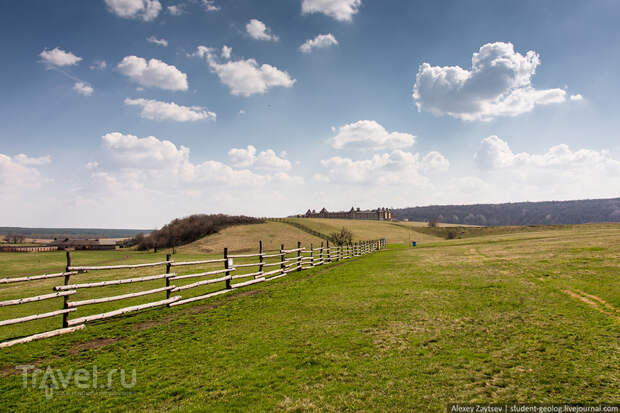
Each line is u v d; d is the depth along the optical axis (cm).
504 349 568
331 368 525
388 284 1251
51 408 438
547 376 466
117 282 884
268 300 1079
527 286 1066
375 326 731
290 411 409
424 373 492
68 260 798
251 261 3522
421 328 701
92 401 453
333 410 405
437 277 1351
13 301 668
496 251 2420
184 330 771
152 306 984
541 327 669
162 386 491
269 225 9175
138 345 675
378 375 493
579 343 576
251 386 479
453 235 10638
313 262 2217
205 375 522
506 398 414
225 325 800
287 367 538
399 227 12056
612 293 896
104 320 873
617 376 456
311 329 734
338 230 9250
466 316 773
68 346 675
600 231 4100
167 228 9238
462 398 419
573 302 846
